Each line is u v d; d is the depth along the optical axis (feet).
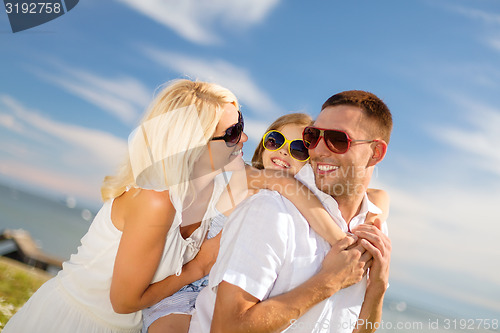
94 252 6.43
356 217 6.40
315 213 5.79
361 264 5.65
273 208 5.55
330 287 5.40
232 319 5.09
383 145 6.22
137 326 6.85
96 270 6.40
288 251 5.50
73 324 6.42
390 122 6.31
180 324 6.43
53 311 6.45
